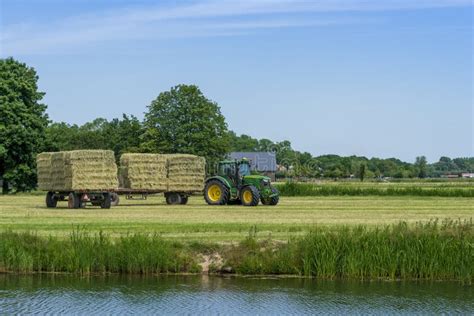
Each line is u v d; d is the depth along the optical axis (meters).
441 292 19.88
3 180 68.12
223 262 22.02
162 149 84.00
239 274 21.78
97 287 20.19
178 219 32.09
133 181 46.72
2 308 18.06
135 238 22.30
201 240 23.67
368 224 29.08
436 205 44.78
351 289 20.14
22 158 67.62
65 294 19.41
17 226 28.22
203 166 48.69
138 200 53.31
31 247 22.44
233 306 18.38
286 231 26.39
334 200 51.41
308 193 59.56
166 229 26.91
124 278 21.33
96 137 92.06
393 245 21.77
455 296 19.42
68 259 21.88
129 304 18.45
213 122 85.25
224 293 19.61
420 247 21.62
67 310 17.88
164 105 84.75
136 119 87.38
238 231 26.38
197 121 84.69
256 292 19.70
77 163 41.19
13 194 66.31
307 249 21.92
